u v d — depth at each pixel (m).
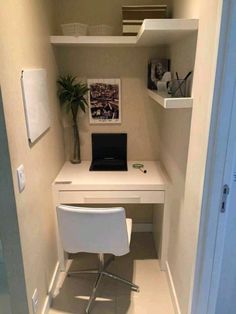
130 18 2.04
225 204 1.26
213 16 1.14
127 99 2.44
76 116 2.41
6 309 1.49
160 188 2.05
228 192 1.25
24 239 1.41
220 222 1.29
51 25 2.04
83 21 2.26
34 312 1.57
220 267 1.42
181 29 1.41
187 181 1.56
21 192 1.37
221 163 1.20
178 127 1.80
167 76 1.99
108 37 2.04
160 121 2.49
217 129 1.16
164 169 2.34
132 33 2.07
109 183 2.05
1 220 1.32
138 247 2.56
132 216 2.75
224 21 1.04
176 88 1.60
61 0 2.21
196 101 1.39
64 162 2.50
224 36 1.05
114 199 2.08
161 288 2.07
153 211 2.69
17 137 1.32
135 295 2.01
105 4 2.22
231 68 1.08
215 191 1.24
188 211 1.54
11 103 1.26
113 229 1.68
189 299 1.50
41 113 1.71
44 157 1.81
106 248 1.77
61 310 1.88
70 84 2.24
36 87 1.60
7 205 1.29
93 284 2.12
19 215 1.34
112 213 1.62
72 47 2.30
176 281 1.85
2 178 1.25
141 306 1.91
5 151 1.22
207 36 1.22
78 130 2.50
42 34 1.79
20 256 1.38
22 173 1.38
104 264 2.26
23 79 1.40
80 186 2.04
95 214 1.63
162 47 2.31
